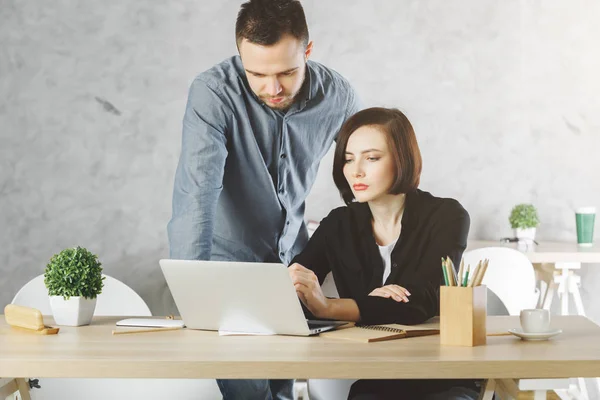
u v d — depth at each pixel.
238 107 3.48
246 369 1.75
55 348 1.92
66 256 2.31
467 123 3.78
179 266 2.14
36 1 3.66
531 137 3.81
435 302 2.37
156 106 3.66
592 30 3.81
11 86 3.67
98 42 3.67
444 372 1.74
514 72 3.80
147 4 3.65
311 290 2.28
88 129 3.67
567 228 3.84
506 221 3.82
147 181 3.67
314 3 3.63
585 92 3.81
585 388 3.58
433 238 2.71
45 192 3.68
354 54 3.68
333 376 1.74
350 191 2.94
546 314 2.05
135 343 1.99
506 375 1.75
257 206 3.47
